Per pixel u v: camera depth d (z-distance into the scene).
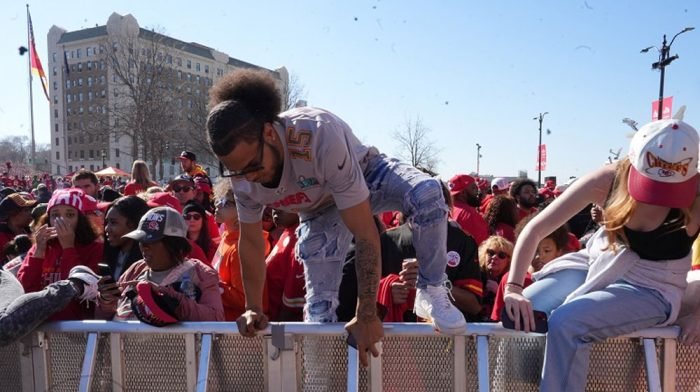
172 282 2.50
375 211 2.25
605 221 1.81
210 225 5.02
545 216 1.91
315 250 2.25
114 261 3.29
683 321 1.86
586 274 2.00
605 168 1.88
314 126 1.83
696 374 1.85
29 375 2.25
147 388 2.14
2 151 74.62
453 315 1.96
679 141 1.60
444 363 1.98
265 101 1.79
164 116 39.25
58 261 3.38
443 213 2.09
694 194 1.68
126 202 3.27
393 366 2.00
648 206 1.73
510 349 1.95
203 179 7.82
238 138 1.68
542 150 23.50
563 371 1.77
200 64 77.62
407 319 2.74
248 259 2.13
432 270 2.09
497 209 5.21
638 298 1.78
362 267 1.79
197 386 2.03
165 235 2.52
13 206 5.23
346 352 2.01
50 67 81.81
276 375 2.04
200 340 2.10
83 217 3.37
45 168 72.25
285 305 3.04
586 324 1.76
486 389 1.89
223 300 3.20
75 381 2.20
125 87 56.44
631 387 1.88
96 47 76.19
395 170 2.17
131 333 2.15
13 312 2.15
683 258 1.81
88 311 2.55
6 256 4.93
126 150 76.38
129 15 58.28
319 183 1.91
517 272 1.91
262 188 1.97
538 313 1.84
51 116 83.44
